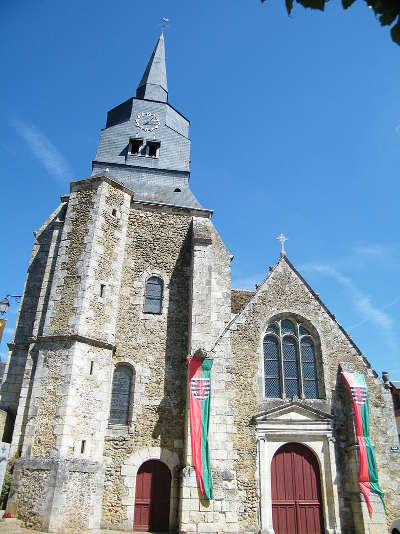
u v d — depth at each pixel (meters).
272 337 15.24
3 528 10.62
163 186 20.42
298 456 13.66
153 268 16.27
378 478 13.03
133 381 14.42
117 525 12.52
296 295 15.66
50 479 11.55
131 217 16.88
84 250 14.87
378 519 12.26
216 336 15.43
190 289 15.78
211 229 17.23
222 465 12.66
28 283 16.20
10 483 11.82
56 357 13.23
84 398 12.99
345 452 13.60
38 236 17.14
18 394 14.48
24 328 15.43
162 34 27.38
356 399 13.66
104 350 14.01
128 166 20.77
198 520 11.91
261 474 13.02
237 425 13.52
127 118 22.62
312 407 14.01
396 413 22.94
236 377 14.08
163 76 25.50
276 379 14.66
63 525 11.28
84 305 13.94
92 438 12.87
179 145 22.28
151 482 13.36
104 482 12.92
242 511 12.59
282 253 16.41
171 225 17.19
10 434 13.71
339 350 14.93
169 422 14.00
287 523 12.89
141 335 15.05
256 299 15.41
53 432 12.24
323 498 13.12
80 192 16.14
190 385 13.43
